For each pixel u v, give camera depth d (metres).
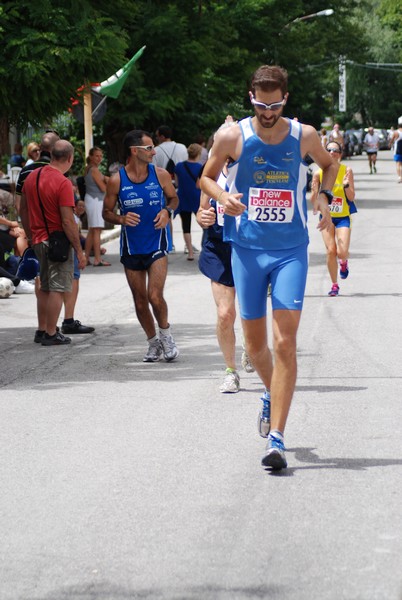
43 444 11.55
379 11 142.50
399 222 42.38
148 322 16.31
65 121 47.19
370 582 7.57
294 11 64.62
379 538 8.43
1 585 7.71
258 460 10.74
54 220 17.81
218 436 11.72
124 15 29.56
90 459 10.92
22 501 9.61
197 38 46.44
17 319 21.28
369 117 164.12
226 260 13.78
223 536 8.57
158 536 8.61
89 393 14.11
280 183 10.26
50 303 17.92
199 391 14.10
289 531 8.63
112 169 32.44
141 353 17.16
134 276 16.09
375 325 19.06
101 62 26.28
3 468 10.68
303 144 10.26
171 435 11.80
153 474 10.34
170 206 16.09
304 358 16.11
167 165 31.97
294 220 10.34
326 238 22.69
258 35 60.88
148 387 14.43
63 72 26.12
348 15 79.44
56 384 14.78
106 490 9.86
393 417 12.41
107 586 7.64
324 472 10.26
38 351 17.56
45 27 26.17
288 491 9.70
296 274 10.30
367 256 30.86
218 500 9.48
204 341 18.11
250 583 7.61
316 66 77.19
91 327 19.33
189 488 9.86
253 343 10.80
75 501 9.56
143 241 15.97
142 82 44.62
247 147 10.20
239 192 10.38
